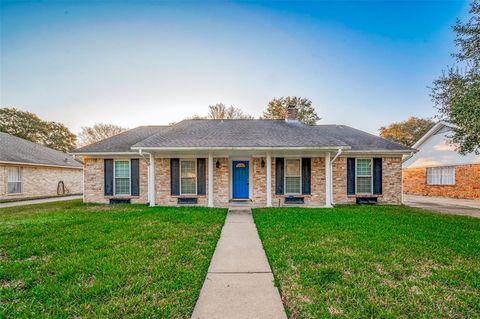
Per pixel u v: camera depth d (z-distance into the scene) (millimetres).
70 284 3514
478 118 7359
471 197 15898
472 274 3871
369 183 12820
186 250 4980
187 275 3811
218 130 13227
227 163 12422
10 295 3219
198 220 8016
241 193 13016
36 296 3195
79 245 5297
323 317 2760
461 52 8422
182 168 12586
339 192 12711
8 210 10992
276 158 12492
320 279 3699
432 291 3355
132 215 8930
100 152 12703
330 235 6129
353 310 2896
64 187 21984
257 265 4402
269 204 11578
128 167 13047
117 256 4578
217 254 4988
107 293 3260
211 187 11578
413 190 21203
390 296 3221
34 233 6281
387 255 4688
